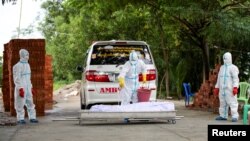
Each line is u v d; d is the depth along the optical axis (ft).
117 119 38.45
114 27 99.81
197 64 94.73
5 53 55.16
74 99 90.22
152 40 98.02
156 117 38.09
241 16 60.80
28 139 29.99
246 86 46.16
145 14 85.20
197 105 57.88
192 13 54.75
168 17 71.67
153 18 81.25
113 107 37.86
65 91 116.67
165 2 62.03
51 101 60.85
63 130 34.53
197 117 45.29
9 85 52.37
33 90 48.21
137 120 39.32
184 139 29.50
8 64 52.85
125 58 43.09
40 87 48.44
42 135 31.83
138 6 70.23
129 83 40.22
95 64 42.63
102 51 43.09
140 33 98.07
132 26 96.12
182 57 94.99
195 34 71.41
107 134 31.99
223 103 42.22
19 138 30.48
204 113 50.75
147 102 38.83
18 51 47.80
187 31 77.30
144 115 37.93
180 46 93.25
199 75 95.40
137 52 43.37
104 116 37.58
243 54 83.61
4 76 55.01
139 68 40.60
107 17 94.58
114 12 80.64
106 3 67.72
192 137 30.40
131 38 99.35
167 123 38.88
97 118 37.60
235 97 41.52
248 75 87.97
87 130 34.35
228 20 54.54
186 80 95.55
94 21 110.32
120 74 39.91
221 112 42.52
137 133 32.42
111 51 43.21
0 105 68.95
